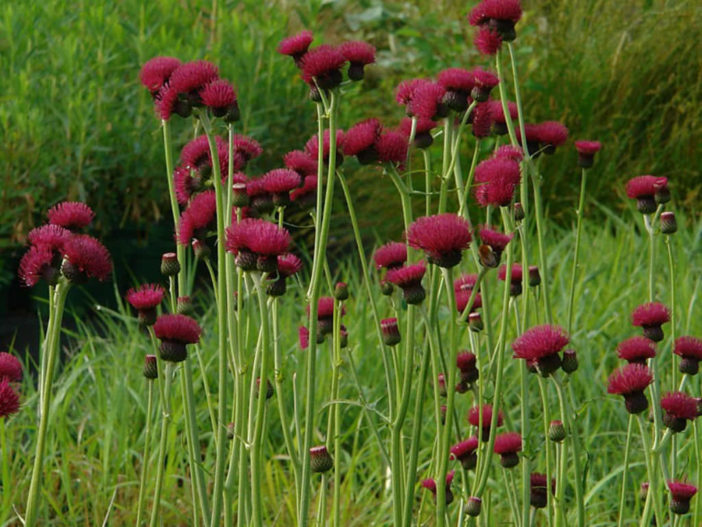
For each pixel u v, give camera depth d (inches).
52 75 273.1
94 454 168.9
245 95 289.3
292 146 301.4
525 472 98.3
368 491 152.6
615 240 261.0
